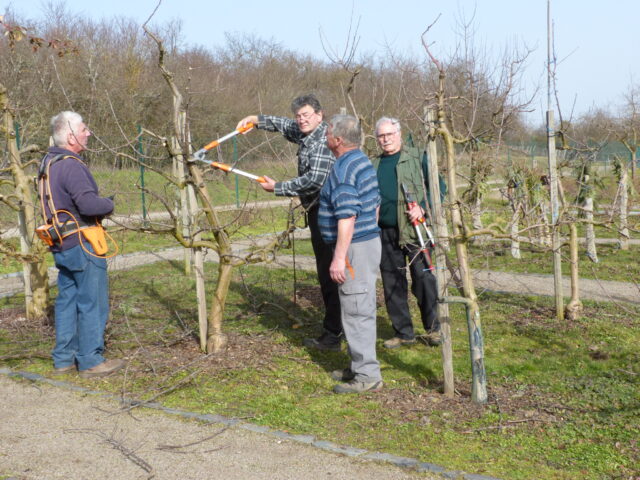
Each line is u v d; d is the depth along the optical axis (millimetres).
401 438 3297
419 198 4789
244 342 5117
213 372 4387
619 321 5750
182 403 3822
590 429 3391
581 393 3947
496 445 3205
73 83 11164
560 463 2992
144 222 4801
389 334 5457
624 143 8766
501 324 5711
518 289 7266
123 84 17688
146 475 2924
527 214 4926
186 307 6457
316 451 3154
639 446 3158
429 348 4996
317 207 4727
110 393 4004
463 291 3777
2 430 3445
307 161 4547
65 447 3225
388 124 4910
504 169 7113
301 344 5129
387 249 4996
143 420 3576
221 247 4746
